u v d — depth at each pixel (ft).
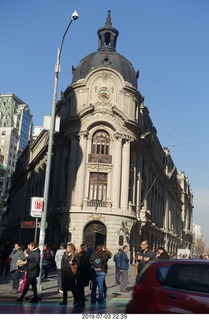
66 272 41.22
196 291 22.07
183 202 348.18
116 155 143.43
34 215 57.88
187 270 23.26
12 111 467.52
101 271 41.93
